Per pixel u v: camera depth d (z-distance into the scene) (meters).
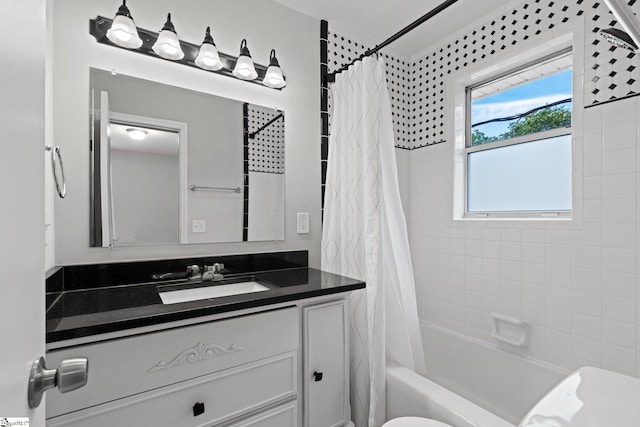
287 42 1.83
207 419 0.97
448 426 1.03
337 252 1.69
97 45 1.30
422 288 2.40
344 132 1.66
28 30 0.39
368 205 1.45
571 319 1.58
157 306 0.96
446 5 1.23
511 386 1.72
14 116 0.33
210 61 1.42
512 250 1.84
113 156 1.33
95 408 0.80
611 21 1.45
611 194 1.45
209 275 1.43
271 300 1.08
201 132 1.54
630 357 1.39
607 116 1.46
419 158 2.44
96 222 1.28
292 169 1.83
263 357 1.08
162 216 1.43
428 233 2.36
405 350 1.48
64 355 0.77
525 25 1.77
